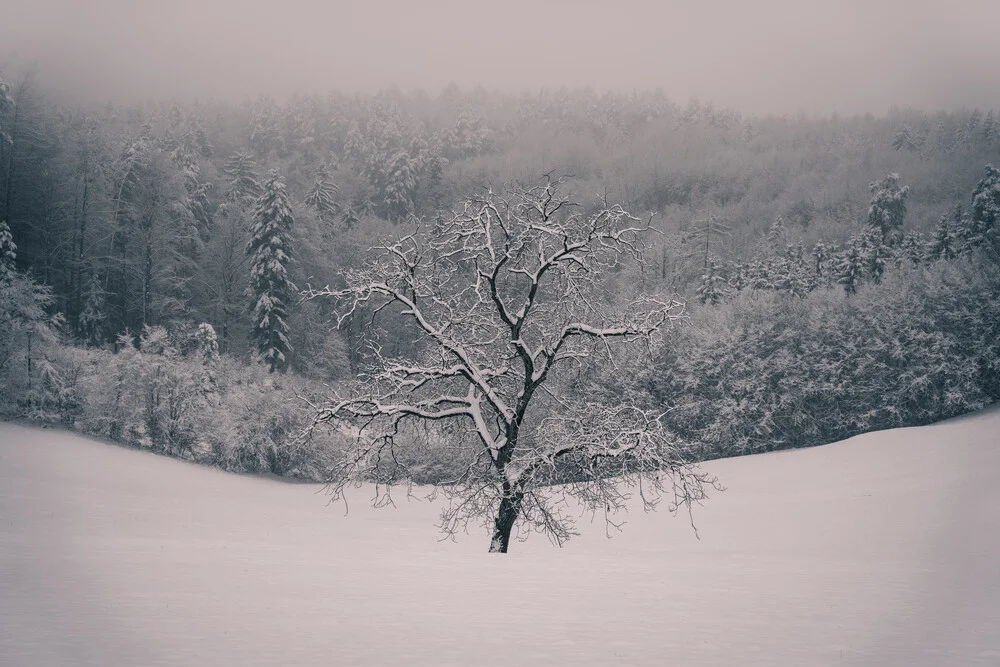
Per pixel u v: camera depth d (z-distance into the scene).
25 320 55.22
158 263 83.44
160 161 88.31
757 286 90.38
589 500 20.58
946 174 149.50
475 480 20.75
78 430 54.91
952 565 18.48
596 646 7.72
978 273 72.19
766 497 41.94
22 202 76.81
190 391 58.12
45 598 9.55
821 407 67.56
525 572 14.50
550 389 22.48
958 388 66.06
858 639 8.38
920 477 41.59
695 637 8.33
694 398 64.38
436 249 22.05
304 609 9.44
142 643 7.23
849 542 27.95
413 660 6.89
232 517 33.50
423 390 22.70
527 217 22.31
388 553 18.66
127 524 27.45
